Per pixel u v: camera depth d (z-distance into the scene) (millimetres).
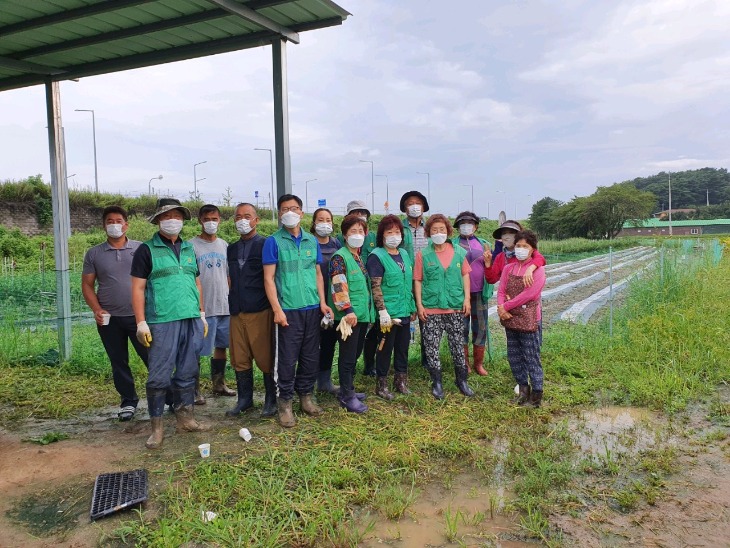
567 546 2967
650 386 5523
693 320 7820
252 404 5258
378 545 2979
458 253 5551
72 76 6906
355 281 4988
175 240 4551
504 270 5359
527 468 3854
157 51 6246
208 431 4605
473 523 3201
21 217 22969
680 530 3111
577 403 5301
